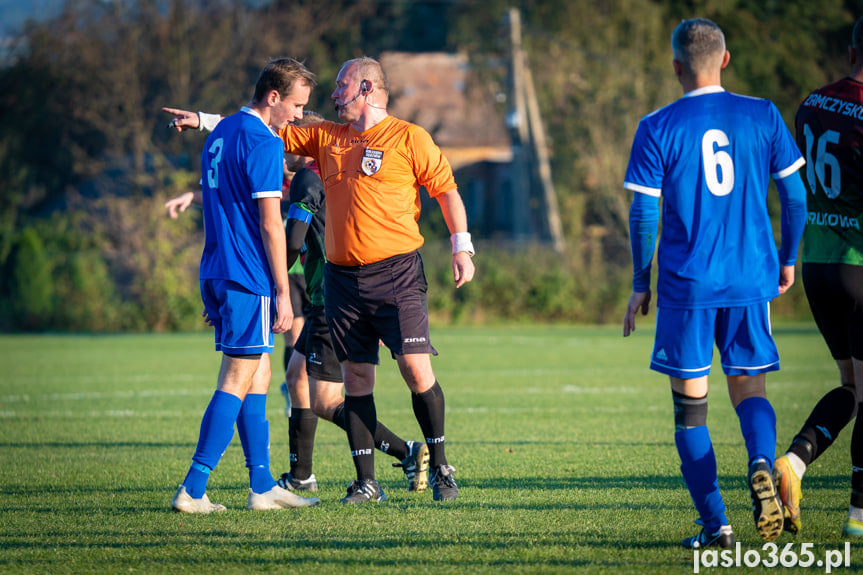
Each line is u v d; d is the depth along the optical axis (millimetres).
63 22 114750
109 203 102500
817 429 15141
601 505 17594
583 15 126250
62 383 46188
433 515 16656
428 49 165750
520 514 16719
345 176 17281
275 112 17391
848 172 15516
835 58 126250
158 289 91625
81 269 91625
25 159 123312
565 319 100000
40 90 118938
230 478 21594
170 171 108000
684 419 14188
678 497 18422
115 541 14797
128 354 64000
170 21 111562
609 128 119250
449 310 97562
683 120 14016
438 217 119500
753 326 14078
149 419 33281
